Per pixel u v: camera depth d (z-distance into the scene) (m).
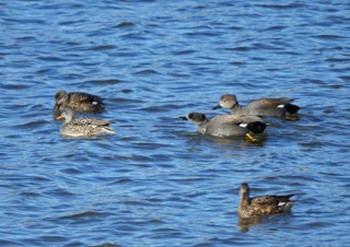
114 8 40.88
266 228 21.52
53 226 21.58
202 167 25.20
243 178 24.39
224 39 37.44
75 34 37.88
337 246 20.55
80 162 25.41
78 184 24.03
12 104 30.75
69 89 32.44
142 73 33.94
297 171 24.81
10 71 33.97
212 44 36.97
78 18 39.59
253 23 39.09
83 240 20.88
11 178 24.23
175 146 26.92
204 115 28.22
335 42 37.19
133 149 26.55
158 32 38.12
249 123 27.83
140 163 25.55
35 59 35.16
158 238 20.97
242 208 22.09
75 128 27.59
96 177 24.52
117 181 24.22
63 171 24.81
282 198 22.28
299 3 41.22
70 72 34.03
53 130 28.28
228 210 22.48
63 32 38.09
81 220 21.89
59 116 28.69
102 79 33.28
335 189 23.67
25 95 31.73
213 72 34.12
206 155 26.20
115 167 25.23
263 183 24.06
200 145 27.06
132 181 24.22
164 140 27.39
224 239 20.91
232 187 23.75
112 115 29.81
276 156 26.03
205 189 23.67
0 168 24.89
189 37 37.62
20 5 41.06
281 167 25.14
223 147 26.94
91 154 25.95
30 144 26.91
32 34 37.75
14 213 22.23
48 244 20.70
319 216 22.09
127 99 31.23
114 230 21.38
